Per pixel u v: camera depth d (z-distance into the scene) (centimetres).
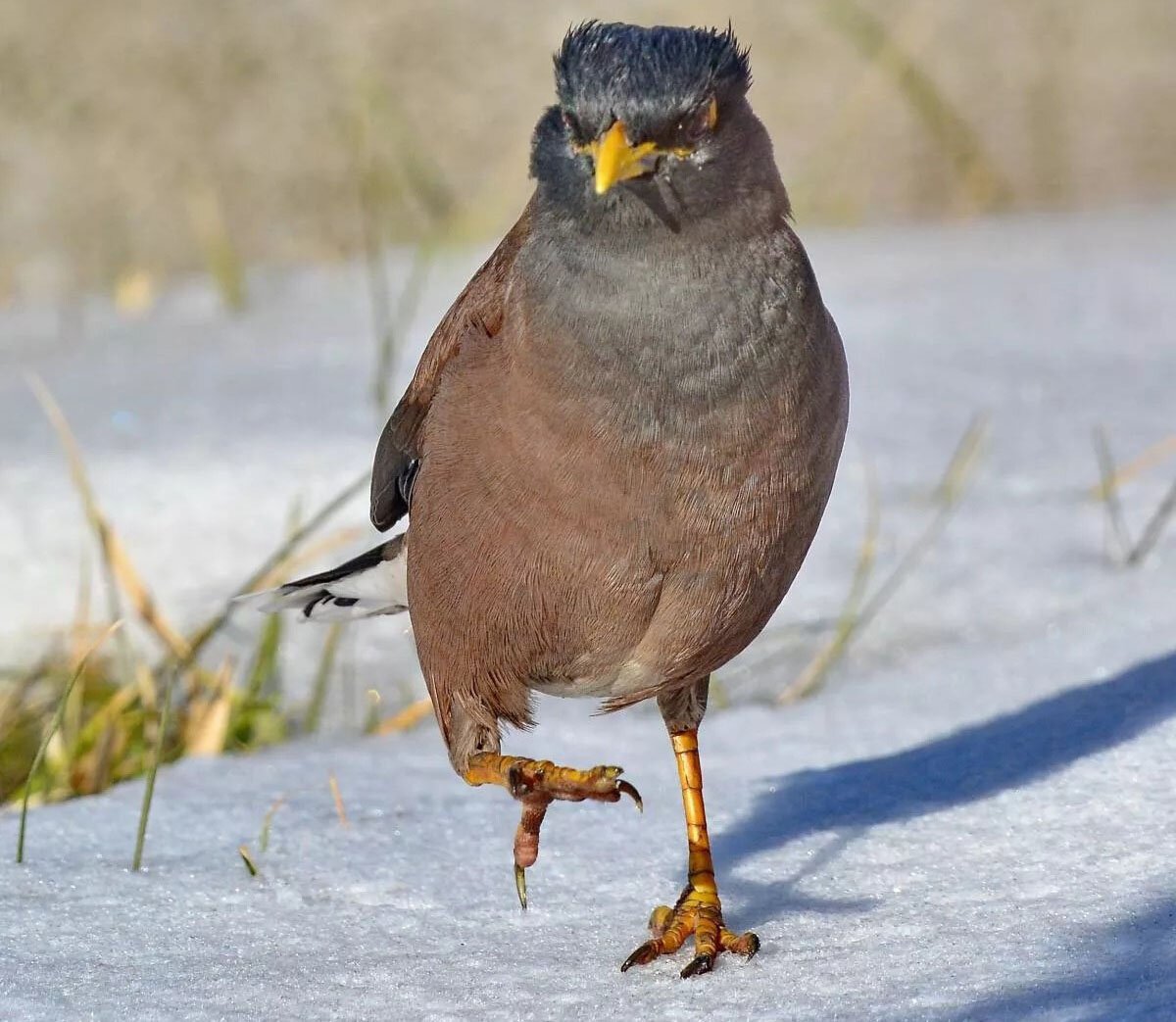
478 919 782
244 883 830
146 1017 675
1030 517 1346
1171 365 1664
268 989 703
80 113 2539
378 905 802
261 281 2103
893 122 2661
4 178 2388
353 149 2409
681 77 739
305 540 1329
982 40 3027
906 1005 638
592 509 740
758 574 763
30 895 816
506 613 771
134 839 896
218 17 2870
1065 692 1009
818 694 1123
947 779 895
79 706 1143
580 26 799
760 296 742
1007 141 2622
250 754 1079
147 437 1532
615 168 713
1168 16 3152
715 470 734
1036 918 705
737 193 746
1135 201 2388
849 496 1402
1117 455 1443
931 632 1198
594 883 822
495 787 971
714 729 1075
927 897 757
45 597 1289
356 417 1559
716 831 877
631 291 732
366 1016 676
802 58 2794
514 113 2534
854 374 1670
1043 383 1623
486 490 759
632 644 775
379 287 2023
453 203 2269
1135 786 834
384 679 1250
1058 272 2030
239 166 2423
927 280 2023
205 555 1330
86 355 1839
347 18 2888
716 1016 659
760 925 751
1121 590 1198
